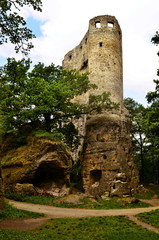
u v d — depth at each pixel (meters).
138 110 40.03
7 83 23.00
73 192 23.69
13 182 20.16
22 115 22.89
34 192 19.97
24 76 24.53
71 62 42.88
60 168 21.66
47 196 20.20
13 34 9.30
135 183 27.44
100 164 26.78
